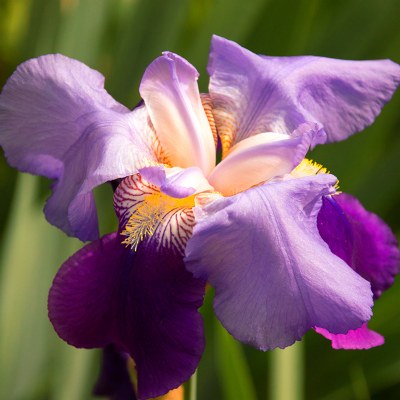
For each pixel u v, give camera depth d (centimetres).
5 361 66
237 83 57
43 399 68
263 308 51
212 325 70
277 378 61
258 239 51
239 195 52
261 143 55
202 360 70
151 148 55
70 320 52
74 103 54
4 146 54
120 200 54
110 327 52
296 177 54
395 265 57
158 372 52
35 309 67
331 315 50
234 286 51
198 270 51
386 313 69
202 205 53
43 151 54
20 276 66
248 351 71
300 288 51
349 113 57
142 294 52
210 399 70
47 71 54
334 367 71
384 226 58
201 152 55
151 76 55
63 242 68
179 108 55
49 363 69
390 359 69
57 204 54
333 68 57
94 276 53
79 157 53
